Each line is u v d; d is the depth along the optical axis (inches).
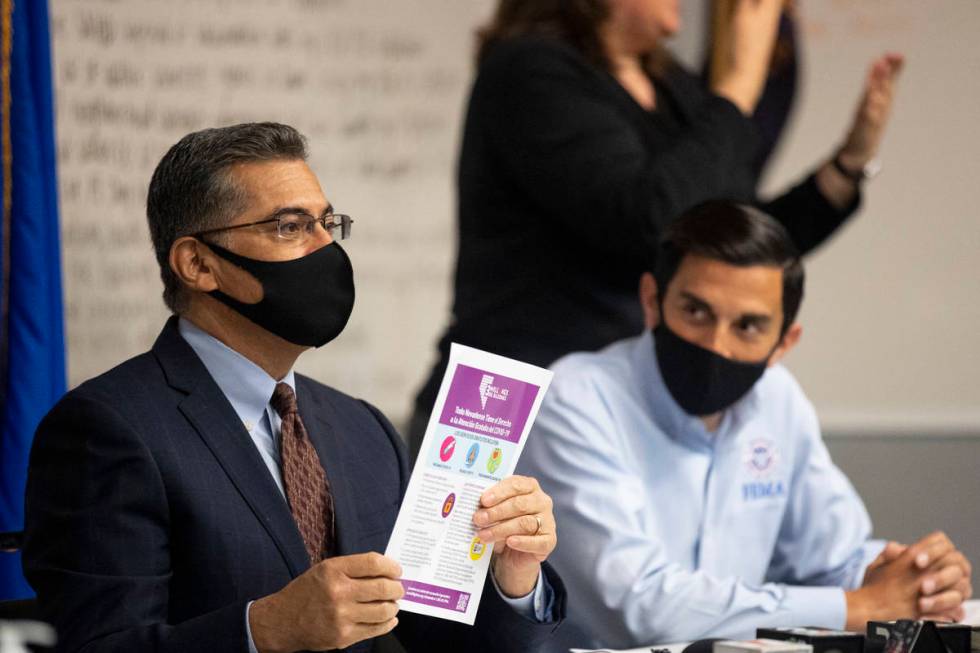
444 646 159.5
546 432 208.7
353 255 398.0
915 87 436.8
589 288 248.7
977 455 428.1
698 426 211.5
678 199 238.4
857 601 192.4
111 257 373.4
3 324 219.3
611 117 246.4
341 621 129.5
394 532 137.0
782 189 430.9
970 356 442.3
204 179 149.0
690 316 203.5
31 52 222.4
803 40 428.8
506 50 251.0
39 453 145.0
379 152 399.2
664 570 197.2
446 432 138.9
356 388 398.6
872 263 437.4
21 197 220.1
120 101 372.5
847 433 434.9
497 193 253.0
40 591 140.4
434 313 405.1
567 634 198.7
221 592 143.6
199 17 378.9
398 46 399.2
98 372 372.8
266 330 151.7
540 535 144.6
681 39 376.2
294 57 389.4
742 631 190.7
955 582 193.6
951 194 440.5
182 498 143.3
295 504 152.9
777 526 220.2
